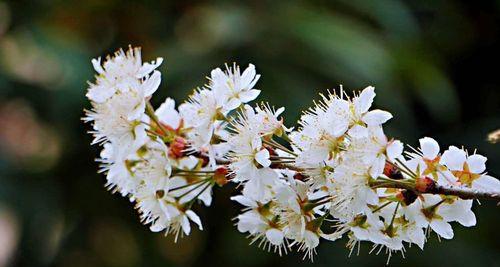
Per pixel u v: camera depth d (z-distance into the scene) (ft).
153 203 1.62
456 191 1.55
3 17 2.89
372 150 1.54
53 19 2.90
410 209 1.57
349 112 1.55
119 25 2.91
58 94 2.68
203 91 1.61
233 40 2.61
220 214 2.93
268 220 1.61
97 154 2.85
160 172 1.61
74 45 2.77
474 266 2.87
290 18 2.61
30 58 2.86
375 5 2.74
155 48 2.85
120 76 1.62
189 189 1.62
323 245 2.85
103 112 1.61
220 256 2.96
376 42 2.67
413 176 1.55
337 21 2.61
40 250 2.89
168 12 2.87
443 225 1.56
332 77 2.59
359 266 2.79
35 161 2.97
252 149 1.58
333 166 1.56
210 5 2.78
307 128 1.57
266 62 2.58
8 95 2.84
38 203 2.89
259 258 2.88
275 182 1.58
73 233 2.98
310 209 1.58
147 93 1.61
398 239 1.57
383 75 2.55
